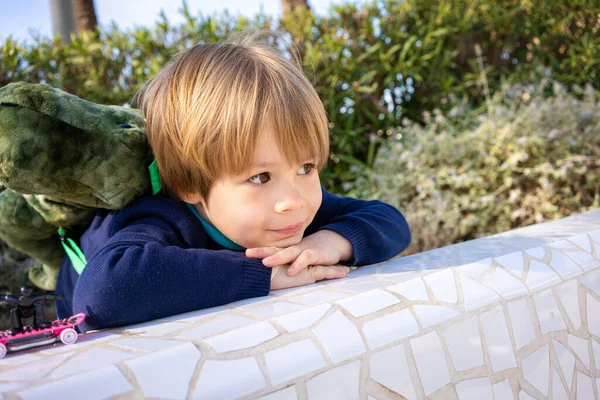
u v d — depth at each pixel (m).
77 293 0.92
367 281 0.97
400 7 3.65
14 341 0.74
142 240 0.98
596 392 1.08
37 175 1.03
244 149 0.99
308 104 1.06
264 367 0.67
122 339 0.75
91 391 0.58
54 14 4.64
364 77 3.41
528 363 0.95
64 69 3.10
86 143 1.06
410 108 3.80
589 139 2.91
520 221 2.91
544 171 2.74
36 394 0.56
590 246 1.22
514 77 3.72
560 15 4.00
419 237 2.72
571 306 1.07
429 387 0.81
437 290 0.91
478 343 0.89
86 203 1.16
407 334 0.81
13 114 1.00
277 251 1.03
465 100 3.46
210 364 0.65
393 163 3.09
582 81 3.87
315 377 0.70
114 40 3.26
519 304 0.97
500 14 3.90
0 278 2.54
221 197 1.05
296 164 1.03
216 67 1.05
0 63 2.88
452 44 3.81
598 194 2.91
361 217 1.26
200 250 0.97
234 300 0.94
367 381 0.75
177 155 1.08
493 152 2.87
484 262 1.02
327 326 0.76
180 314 0.90
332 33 3.50
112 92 3.12
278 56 1.13
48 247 1.41
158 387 0.61
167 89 1.09
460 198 2.86
